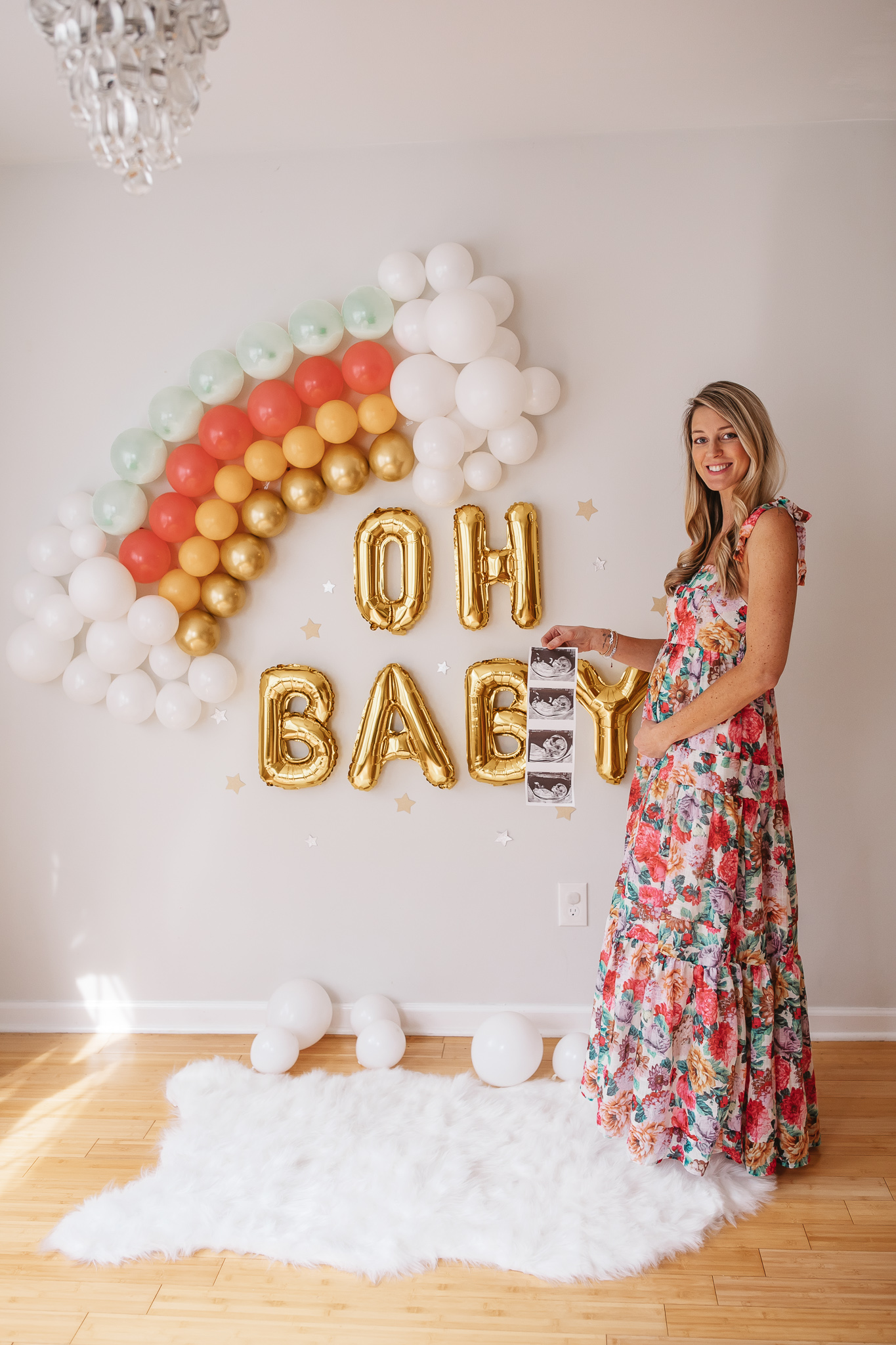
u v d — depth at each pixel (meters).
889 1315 1.54
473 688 2.40
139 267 2.45
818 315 2.35
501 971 2.52
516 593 2.38
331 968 2.55
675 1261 1.67
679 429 2.39
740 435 1.84
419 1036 2.52
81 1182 1.90
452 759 2.47
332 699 2.46
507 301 2.29
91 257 2.46
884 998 2.47
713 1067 1.81
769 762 1.88
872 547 2.38
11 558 2.52
